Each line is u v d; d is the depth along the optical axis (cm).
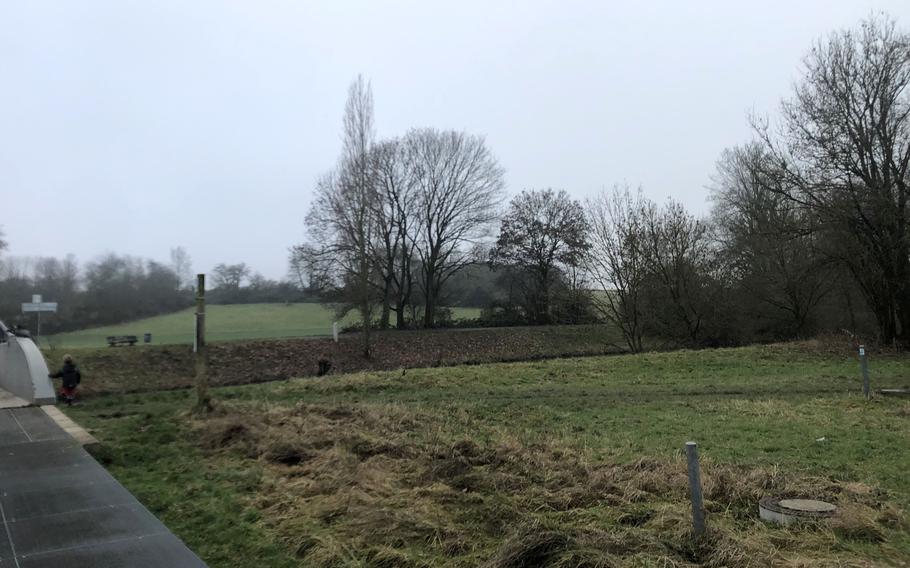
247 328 4872
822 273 3019
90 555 501
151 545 524
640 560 476
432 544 542
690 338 3653
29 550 511
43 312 3969
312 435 1033
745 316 3612
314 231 4047
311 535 564
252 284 6675
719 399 1461
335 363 3353
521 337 4212
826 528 561
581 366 2152
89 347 2997
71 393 1706
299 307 6203
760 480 693
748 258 3534
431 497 676
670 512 591
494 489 698
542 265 5069
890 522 584
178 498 702
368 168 3703
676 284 3550
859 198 2553
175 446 1000
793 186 2744
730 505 634
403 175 4672
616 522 581
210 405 1296
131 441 1025
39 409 1265
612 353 3800
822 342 2580
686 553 501
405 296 4822
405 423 1188
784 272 3434
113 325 4378
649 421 1187
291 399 1717
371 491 703
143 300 4728
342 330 4431
